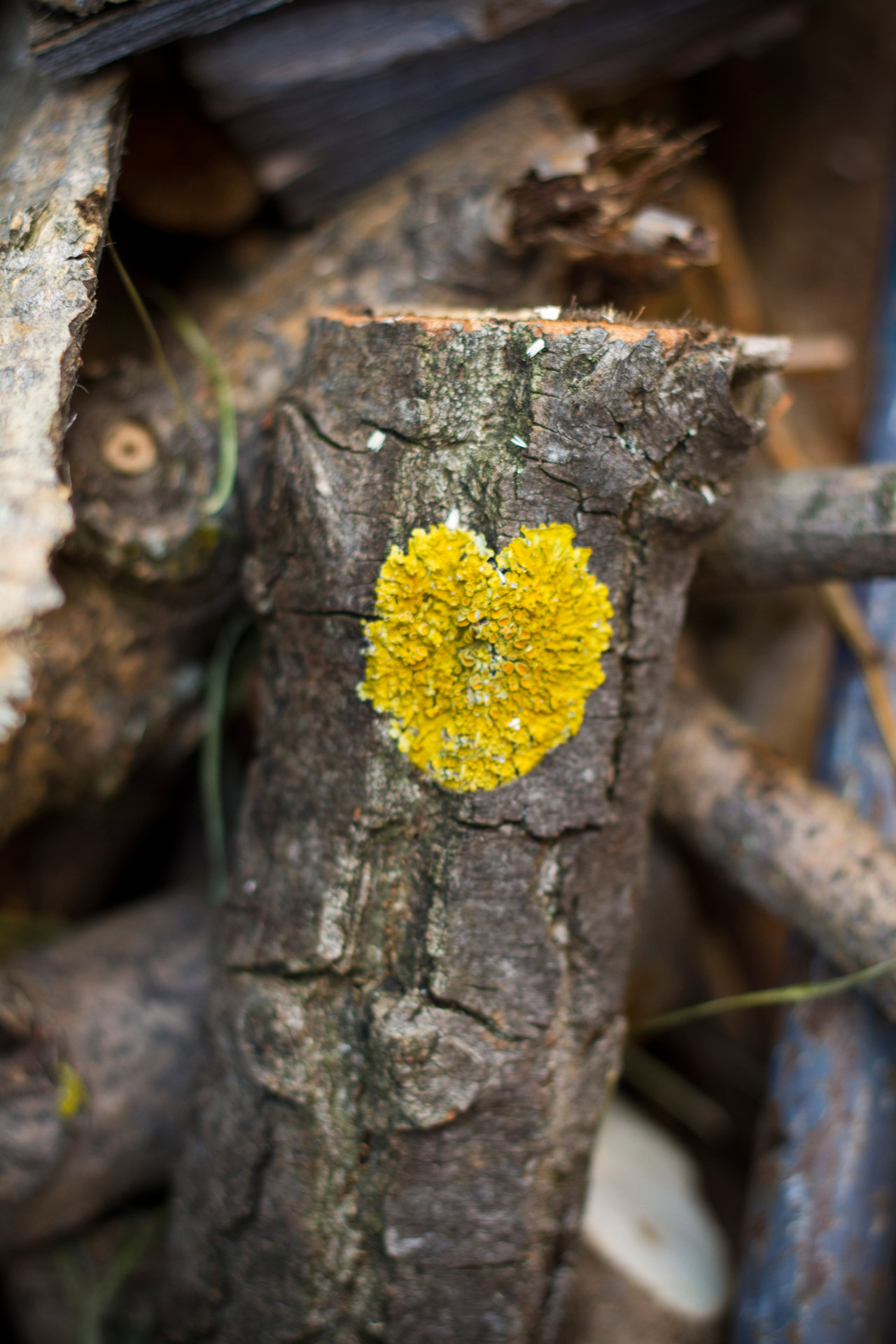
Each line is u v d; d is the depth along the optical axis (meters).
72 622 0.39
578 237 0.39
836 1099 0.40
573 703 0.35
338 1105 0.36
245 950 0.37
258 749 0.37
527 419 0.34
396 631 0.34
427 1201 0.36
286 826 0.36
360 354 0.34
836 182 0.53
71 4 0.36
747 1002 0.40
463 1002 0.35
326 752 0.35
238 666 0.42
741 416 0.34
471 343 0.34
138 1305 0.41
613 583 0.35
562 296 0.41
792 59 0.51
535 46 0.41
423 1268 0.36
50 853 0.46
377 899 0.35
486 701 0.34
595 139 0.39
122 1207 0.42
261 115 0.40
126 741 0.41
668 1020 0.41
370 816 0.35
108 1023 0.39
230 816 0.45
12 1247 0.39
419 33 0.40
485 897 0.35
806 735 0.50
